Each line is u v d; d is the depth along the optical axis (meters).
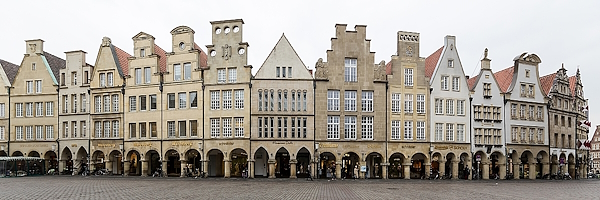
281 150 57.25
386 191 35.91
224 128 55.12
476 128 59.62
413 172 59.72
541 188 41.69
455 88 59.22
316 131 54.84
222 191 33.91
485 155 59.66
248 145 54.09
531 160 63.38
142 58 57.88
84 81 59.94
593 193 36.34
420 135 57.34
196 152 57.19
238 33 55.34
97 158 60.16
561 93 68.44
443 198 30.44
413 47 58.06
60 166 60.22
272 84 54.91
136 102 57.62
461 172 59.34
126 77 58.06
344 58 56.09
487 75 61.12
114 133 58.50
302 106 54.97
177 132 56.09
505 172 60.50
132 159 60.28
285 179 52.25
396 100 56.91
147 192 32.56
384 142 55.94
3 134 62.31
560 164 66.75
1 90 62.75
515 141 61.91
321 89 55.31
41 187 36.72
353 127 55.88
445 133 58.06
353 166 58.31
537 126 64.12
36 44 62.50
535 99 64.44
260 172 57.97
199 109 55.53
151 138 56.81
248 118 54.31
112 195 30.14
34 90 61.91
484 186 43.53
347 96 56.00
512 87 62.78
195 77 55.94
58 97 60.94
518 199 30.45
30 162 58.56
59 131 60.47
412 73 57.75
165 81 56.97
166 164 56.56
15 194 30.58
